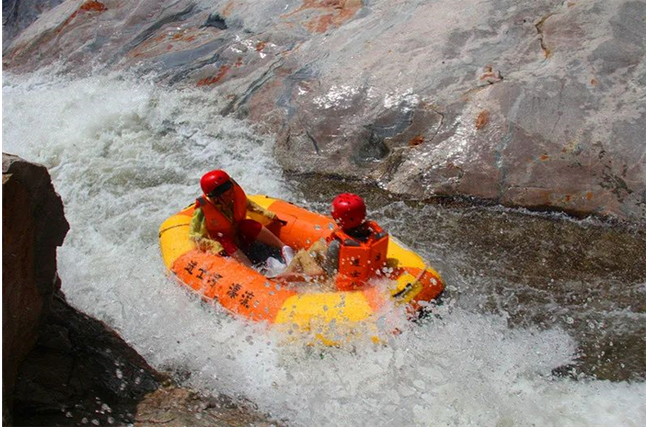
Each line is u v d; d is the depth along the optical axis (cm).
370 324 504
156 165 870
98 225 752
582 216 724
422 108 834
